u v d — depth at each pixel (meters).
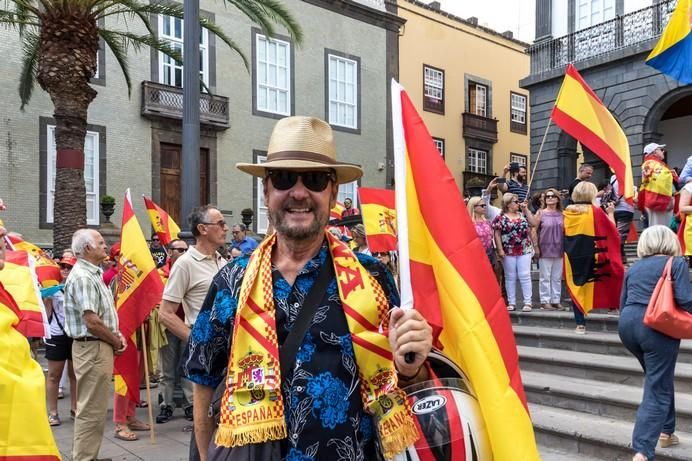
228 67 18.50
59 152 10.43
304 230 1.98
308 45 20.34
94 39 10.52
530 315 8.50
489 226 8.90
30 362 2.98
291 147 2.03
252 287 1.97
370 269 2.06
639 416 4.33
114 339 4.92
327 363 1.88
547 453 5.12
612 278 7.45
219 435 1.90
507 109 28.94
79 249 4.96
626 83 17.20
